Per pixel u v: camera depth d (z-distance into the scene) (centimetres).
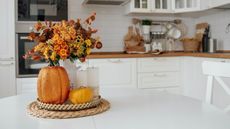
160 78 329
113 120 93
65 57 101
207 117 96
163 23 386
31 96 136
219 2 307
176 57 334
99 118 95
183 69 337
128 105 115
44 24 108
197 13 373
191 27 398
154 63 326
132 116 98
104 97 132
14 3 290
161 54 327
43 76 102
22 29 297
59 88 101
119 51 374
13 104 118
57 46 99
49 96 101
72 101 104
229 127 86
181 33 392
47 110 102
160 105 115
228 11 338
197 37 376
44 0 301
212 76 143
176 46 393
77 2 358
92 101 107
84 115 98
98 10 365
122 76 315
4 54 288
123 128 84
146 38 374
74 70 111
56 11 306
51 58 101
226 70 136
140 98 129
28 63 297
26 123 90
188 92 329
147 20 371
